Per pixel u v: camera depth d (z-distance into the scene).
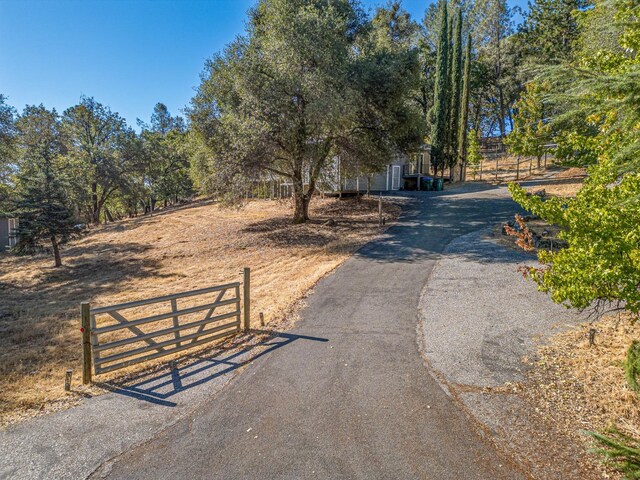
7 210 20.16
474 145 34.09
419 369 6.02
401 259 12.92
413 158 22.81
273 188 28.78
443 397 5.21
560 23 30.77
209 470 4.06
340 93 16.86
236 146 17.09
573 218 4.15
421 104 44.44
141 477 4.01
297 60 16.78
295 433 4.62
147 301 6.99
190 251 19.17
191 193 49.31
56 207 20.14
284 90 16.92
